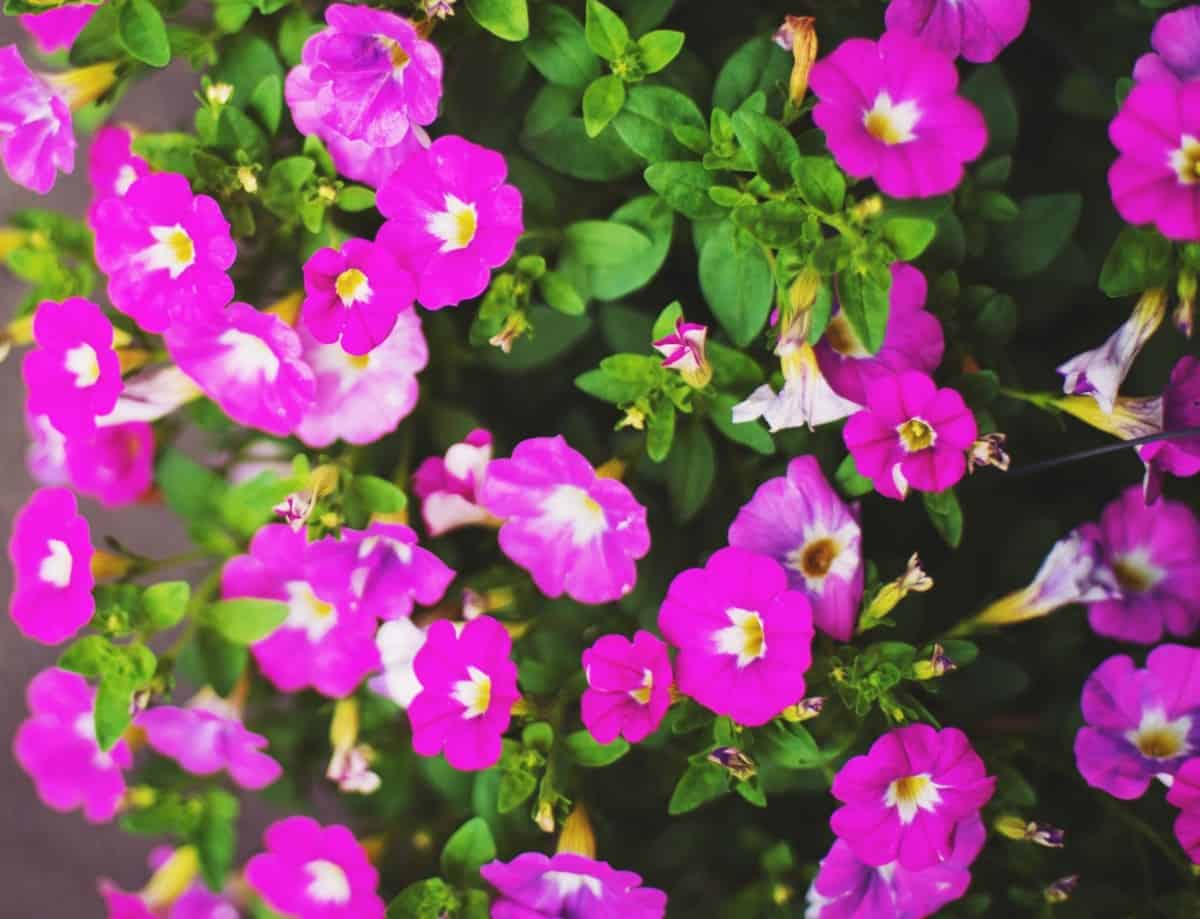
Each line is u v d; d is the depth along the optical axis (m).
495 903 0.44
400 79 0.42
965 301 0.43
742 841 0.46
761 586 0.42
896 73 0.41
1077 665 0.46
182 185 0.42
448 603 0.45
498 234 0.41
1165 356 0.45
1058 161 0.46
